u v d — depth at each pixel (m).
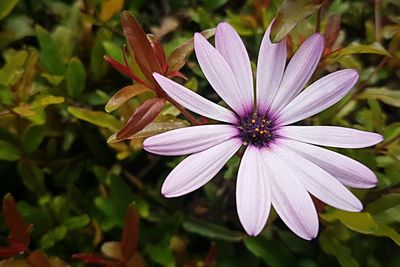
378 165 0.27
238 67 0.22
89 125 0.28
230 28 0.21
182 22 0.30
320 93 0.22
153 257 0.26
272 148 0.21
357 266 0.25
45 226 0.27
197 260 0.27
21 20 0.29
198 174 0.20
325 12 0.29
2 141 0.27
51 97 0.26
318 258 0.27
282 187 0.20
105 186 0.27
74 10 0.29
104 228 0.26
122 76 0.29
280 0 0.28
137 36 0.22
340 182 0.20
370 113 0.27
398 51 0.28
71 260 0.27
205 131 0.21
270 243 0.26
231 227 0.28
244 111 0.22
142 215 0.27
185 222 0.27
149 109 0.21
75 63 0.27
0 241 0.27
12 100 0.26
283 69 0.22
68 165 0.28
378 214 0.26
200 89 0.29
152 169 0.29
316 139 0.21
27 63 0.26
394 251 0.27
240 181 0.20
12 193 0.28
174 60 0.23
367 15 0.30
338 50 0.25
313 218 0.20
